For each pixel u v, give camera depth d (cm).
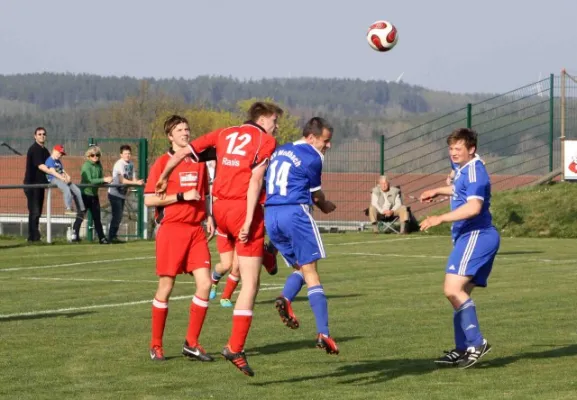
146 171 3628
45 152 3253
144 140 3631
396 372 1202
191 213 1281
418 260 2738
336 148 4534
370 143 4512
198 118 8538
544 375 1177
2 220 4234
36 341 1427
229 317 1672
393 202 3794
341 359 1291
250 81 12319
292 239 1223
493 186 4425
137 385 1131
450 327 1549
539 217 3800
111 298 1941
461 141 1215
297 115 10350
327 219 4566
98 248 3131
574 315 1664
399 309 1755
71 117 9319
